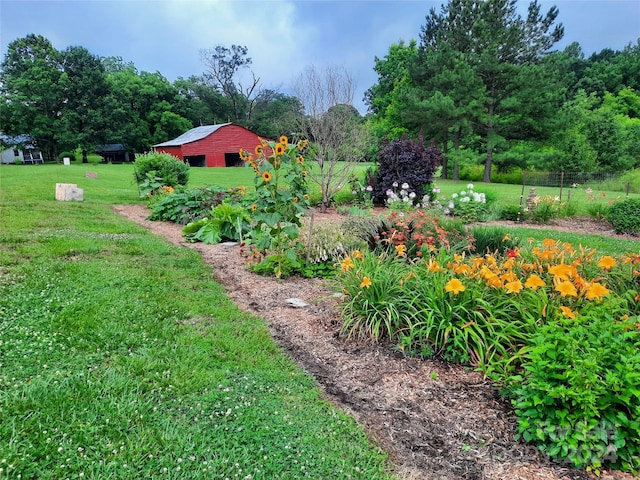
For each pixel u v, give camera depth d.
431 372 2.53
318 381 2.43
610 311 2.40
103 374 2.23
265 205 4.21
